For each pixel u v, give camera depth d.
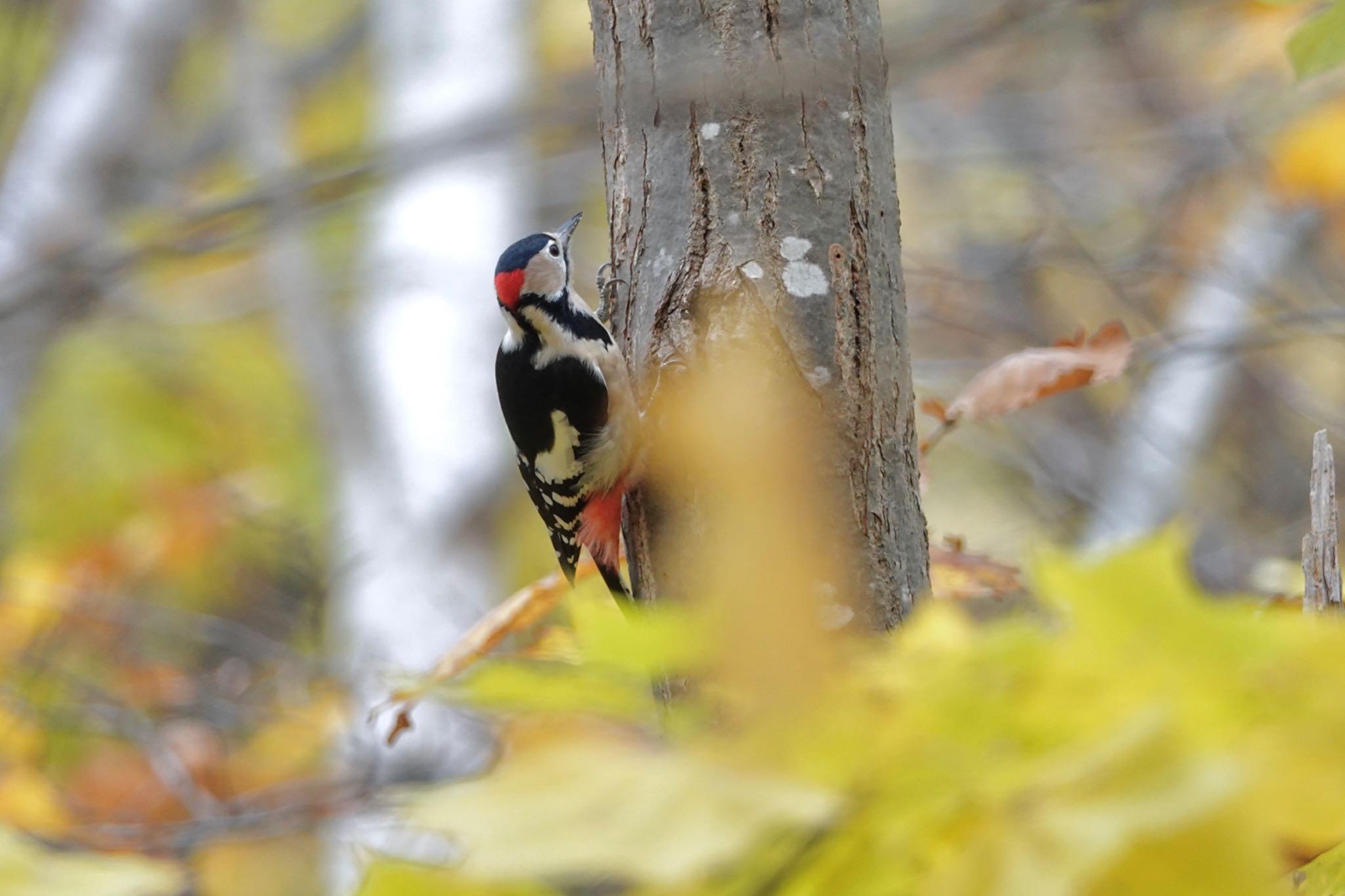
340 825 10.47
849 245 6.37
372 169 9.62
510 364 9.38
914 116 20.06
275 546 18.22
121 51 20.97
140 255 10.80
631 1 6.62
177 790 11.54
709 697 3.04
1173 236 17.62
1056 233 17.80
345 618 14.77
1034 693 2.72
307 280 19.86
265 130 22.17
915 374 16.55
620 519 8.34
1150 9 17.08
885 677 2.80
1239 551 15.13
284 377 21.83
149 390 21.14
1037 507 17.09
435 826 2.51
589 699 3.08
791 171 6.36
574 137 9.88
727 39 6.41
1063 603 2.79
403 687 4.97
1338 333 14.59
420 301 17.14
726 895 2.71
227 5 22.41
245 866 10.99
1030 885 2.42
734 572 2.92
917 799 2.69
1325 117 14.02
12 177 19.45
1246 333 13.45
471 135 9.24
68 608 13.45
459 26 17.88
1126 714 2.63
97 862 3.16
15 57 21.31
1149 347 13.77
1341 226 16.52
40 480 19.95
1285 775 2.57
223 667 13.76
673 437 6.31
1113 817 2.41
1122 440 15.98
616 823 2.46
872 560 6.12
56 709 12.34
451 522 15.68
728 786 2.53
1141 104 18.94
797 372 6.22
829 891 2.71
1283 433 17.06
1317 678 2.61
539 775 2.57
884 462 6.29
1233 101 17.67
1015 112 19.69
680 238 6.48
